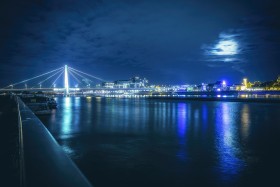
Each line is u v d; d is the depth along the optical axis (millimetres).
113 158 11414
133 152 12484
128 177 8867
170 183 8359
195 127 22703
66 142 15141
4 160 5891
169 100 105000
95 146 14000
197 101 94812
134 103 76812
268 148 13789
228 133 19297
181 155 11945
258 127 23281
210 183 8391
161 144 14719
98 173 9328
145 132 19219
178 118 31172
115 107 55000
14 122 13664
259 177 8992
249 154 12367
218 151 13008
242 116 35188
